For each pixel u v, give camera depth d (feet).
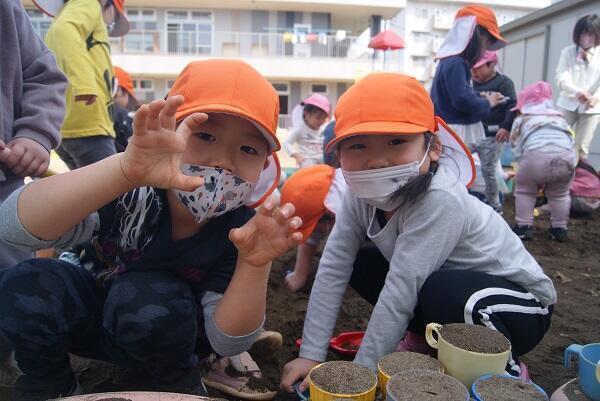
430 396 3.61
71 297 4.47
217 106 4.29
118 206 4.73
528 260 5.55
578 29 17.58
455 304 4.96
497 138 14.23
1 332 4.32
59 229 3.87
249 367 5.73
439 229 5.07
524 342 5.23
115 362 5.08
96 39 9.52
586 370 4.08
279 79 72.84
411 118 5.00
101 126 9.30
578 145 18.20
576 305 8.42
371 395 3.95
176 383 4.75
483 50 11.39
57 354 4.46
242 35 71.61
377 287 6.35
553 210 13.16
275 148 4.82
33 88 5.62
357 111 5.08
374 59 68.28
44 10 9.41
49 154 5.49
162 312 4.40
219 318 4.48
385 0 72.64
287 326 7.36
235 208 4.84
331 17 76.69
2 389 5.16
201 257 4.81
